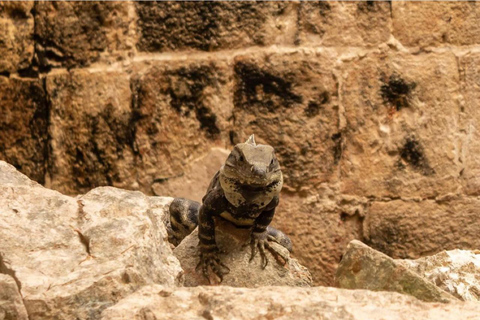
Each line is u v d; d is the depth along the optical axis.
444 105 12.55
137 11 13.05
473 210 12.49
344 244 12.52
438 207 12.52
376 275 7.37
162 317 5.58
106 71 13.09
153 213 7.71
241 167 7.68
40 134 13.35
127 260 6.62
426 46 12.61
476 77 12.57
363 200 12.53
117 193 7.61
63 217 7.10
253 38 12.70
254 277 8.16
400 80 12.55
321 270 12.51
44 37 13.35
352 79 12.56
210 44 12.80
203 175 12.74
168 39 12.94
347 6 12.60
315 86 12.55
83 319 6.09
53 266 6.48
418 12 12.59
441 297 6.95
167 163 12.88
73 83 13.20
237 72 12.70
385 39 12.59
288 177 12.55
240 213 8.08
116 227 6.98
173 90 12.85
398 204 12.52
